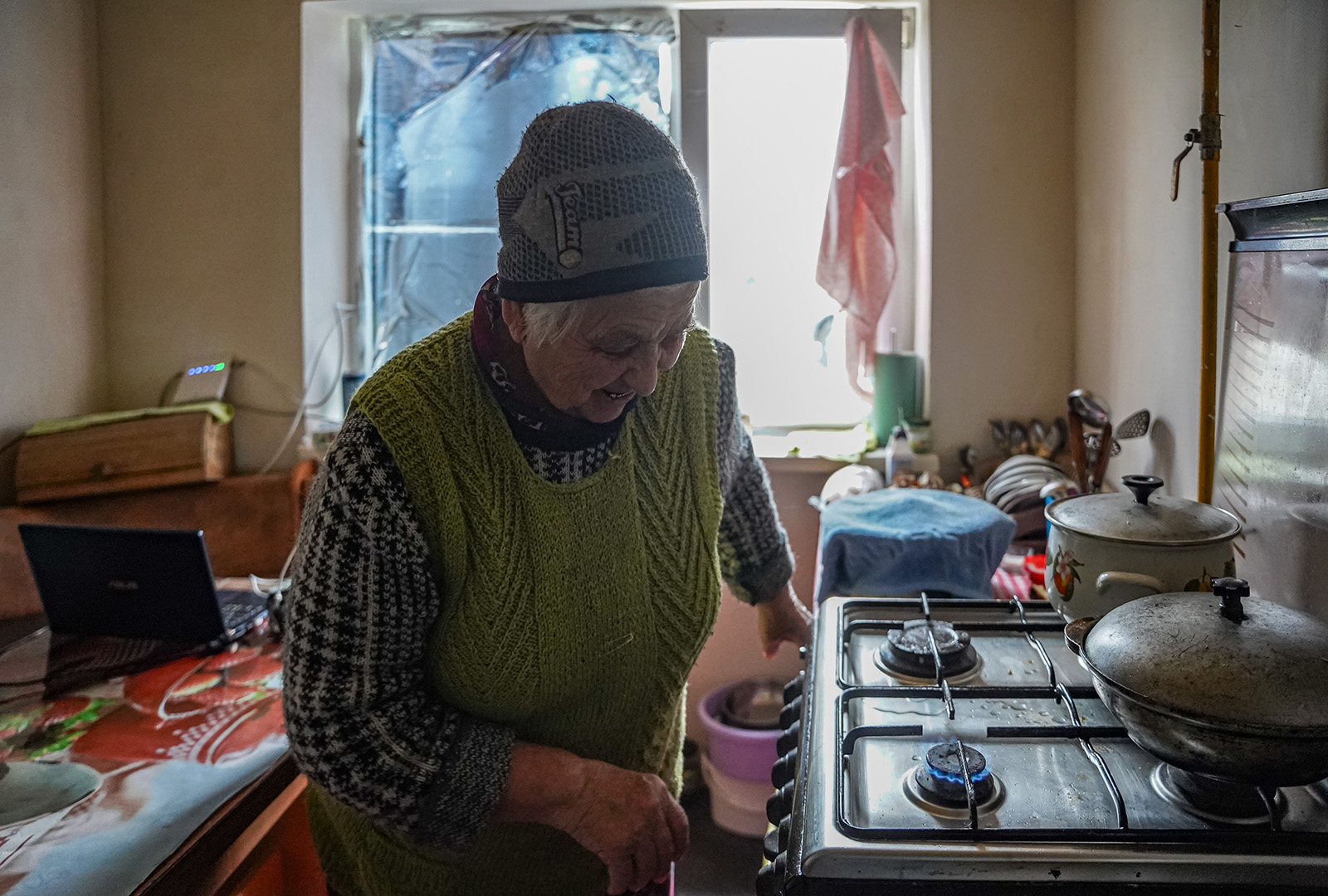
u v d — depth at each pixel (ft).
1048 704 2.97
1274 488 3.18
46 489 6.68
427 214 7.90
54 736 3.90
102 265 7.54
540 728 3.05
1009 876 2.15
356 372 8.08
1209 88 3.50
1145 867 2.12
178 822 3.24
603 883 3.39
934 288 6.97
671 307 2.29
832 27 7.29
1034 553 5.82
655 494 3.02
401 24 7.70
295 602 2.56
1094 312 6.29
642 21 7.50
